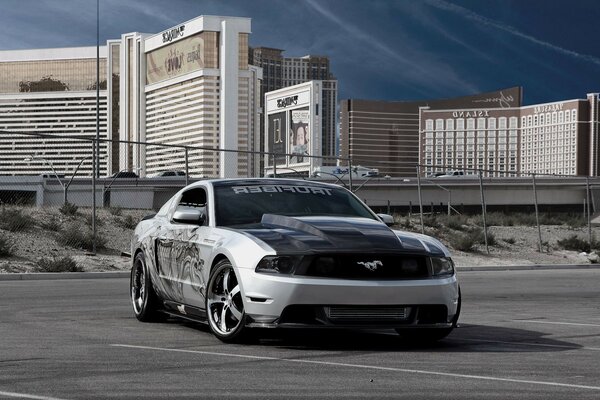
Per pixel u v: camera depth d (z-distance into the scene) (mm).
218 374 6004
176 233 8836
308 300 7148
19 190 41875
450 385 5629
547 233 34719
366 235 7570
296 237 7512
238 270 7469
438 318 7570
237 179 9164
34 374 5949
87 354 6961
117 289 15055
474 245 29500
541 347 7773
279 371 6160
